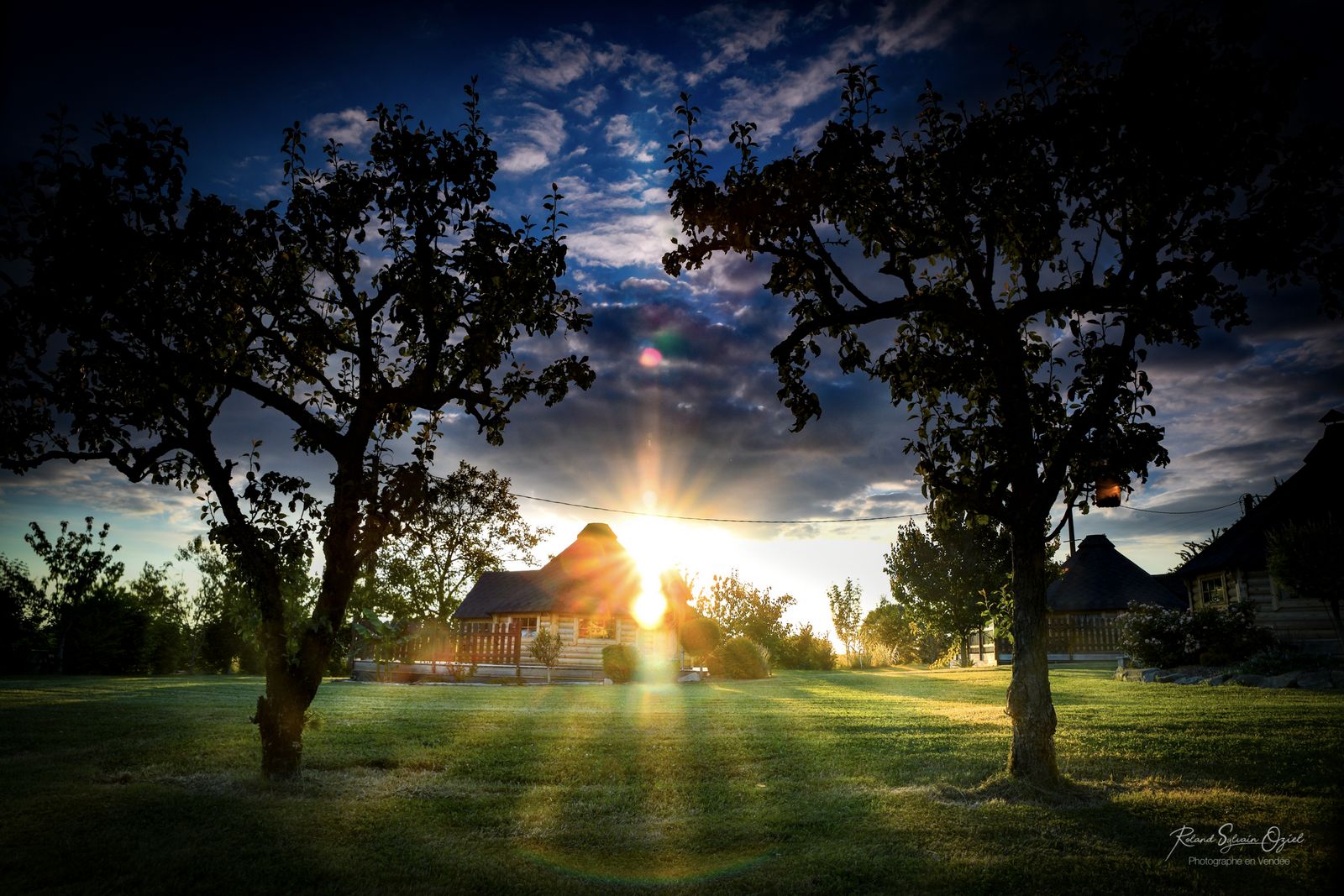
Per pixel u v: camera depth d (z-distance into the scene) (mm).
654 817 8562
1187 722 13148
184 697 21031
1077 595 43156
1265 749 10758
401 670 32656
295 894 6297
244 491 9930
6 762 11023
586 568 41250
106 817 8141
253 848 7273
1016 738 9297
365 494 10141
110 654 39438
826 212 10289
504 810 8844
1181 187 8828
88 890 6258
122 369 10461
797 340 10742
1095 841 7219
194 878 6570
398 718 16172
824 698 21609
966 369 11000
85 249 8906
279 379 12234
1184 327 9039
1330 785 8852
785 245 10445
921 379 11438
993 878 6367
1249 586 24938
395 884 6523
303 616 12234
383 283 10961
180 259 9594
